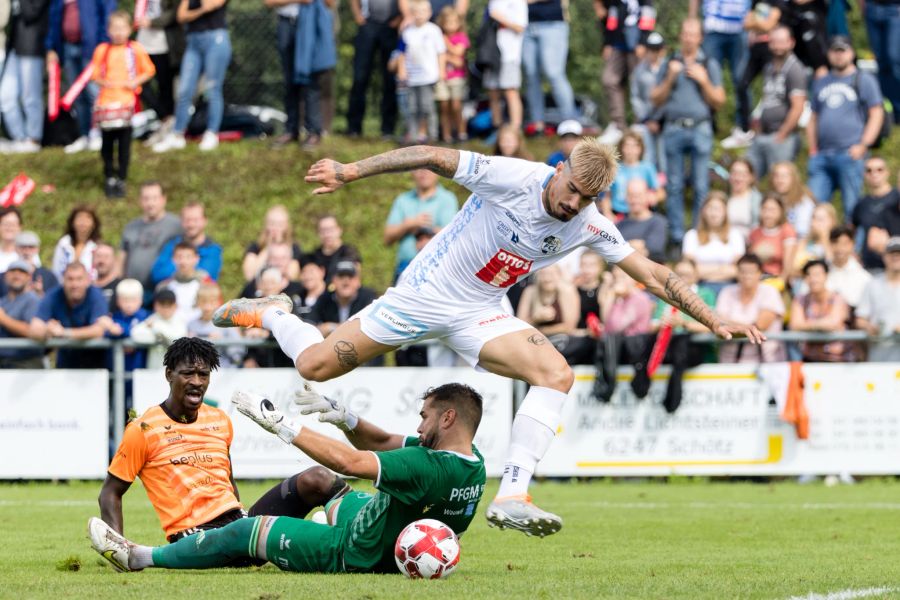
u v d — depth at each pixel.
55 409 32.84
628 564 17.94
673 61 42.06
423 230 36.53
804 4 46.50
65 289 33.38
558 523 16.25
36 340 33.03
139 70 46.78
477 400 15.53
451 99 47.28
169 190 49.31
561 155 39.34
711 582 15.22
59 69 50.25
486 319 17.98
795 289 35.44
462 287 17.81
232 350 33.22
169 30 49.66
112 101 46.41
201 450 17.20
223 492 17.20
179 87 49.38
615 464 32.81
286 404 32.53
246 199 49.31
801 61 46.88
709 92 41.91
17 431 32.81
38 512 26.42
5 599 13.27
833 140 41.00
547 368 17.53
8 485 32.88
